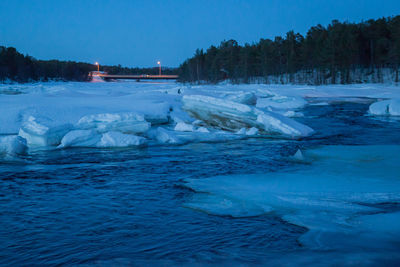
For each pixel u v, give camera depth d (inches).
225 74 5017.2
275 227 206.5
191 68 5457.7
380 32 3745.1
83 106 754.2
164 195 281.0
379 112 1067.3
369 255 166.9
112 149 509.4
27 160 432.8
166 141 567.5
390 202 252.8
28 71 5364.2
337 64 3467.0
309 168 377.7
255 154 470.0
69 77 7268.7
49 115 671.1
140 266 159.9
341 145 534.6
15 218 228.1
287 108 1366.9
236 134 645.3
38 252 177.0
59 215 233.9
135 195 282.5
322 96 2058.3
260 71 4471.0
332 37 3501.5
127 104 826.2
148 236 196.5
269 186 300.8
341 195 270.4
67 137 518.6
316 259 163.5
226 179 331.0
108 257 170.2
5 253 175.9
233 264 160.1
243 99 977.5
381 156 437.4
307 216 223.9
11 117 647.1
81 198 274.5
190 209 243.4
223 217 225.8
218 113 750.5
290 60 3905.0
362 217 220.8
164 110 794.2
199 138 596.1
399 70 3464.6
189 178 341.4
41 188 307.1
